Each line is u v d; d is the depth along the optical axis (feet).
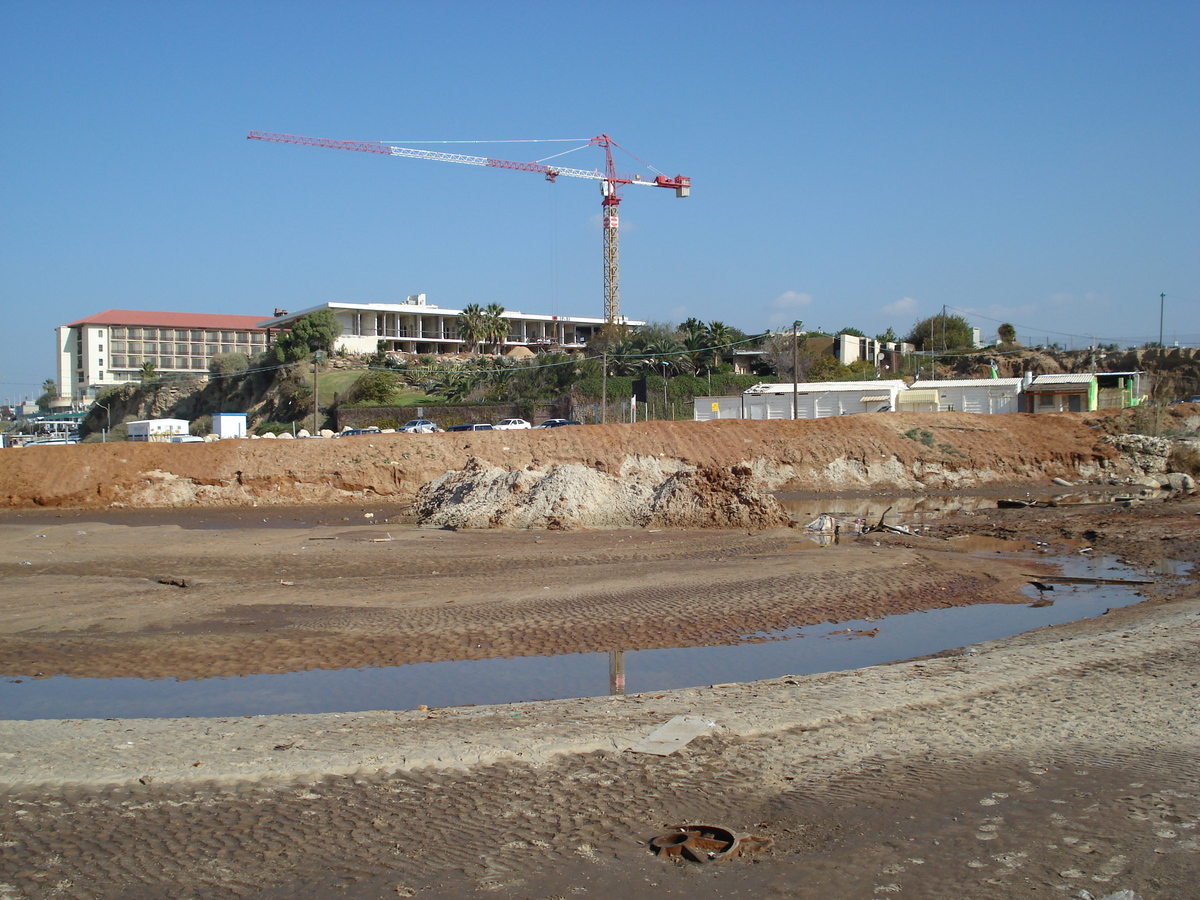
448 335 397.80
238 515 115.34
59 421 363.76
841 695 33.45
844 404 188.14
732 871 19.88
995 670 36.40
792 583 58.18
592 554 72.95
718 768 26.37
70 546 80.89
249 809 24.27
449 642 45.14
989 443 147.23
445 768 26.94
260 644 44.86
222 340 479.00
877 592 55.77
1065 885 18.75
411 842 21.98
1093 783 24.49
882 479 138.92
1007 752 27.17
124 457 130.72
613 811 23.49
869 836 21.49
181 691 37.88
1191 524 81.97
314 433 220.43
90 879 20.44
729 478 94.43
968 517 99.30
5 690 38.14
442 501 101.55
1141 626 44.09
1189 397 270.87
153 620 49.85
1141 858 19.88
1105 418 157.58
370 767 27.12
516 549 76.38
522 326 409.69
